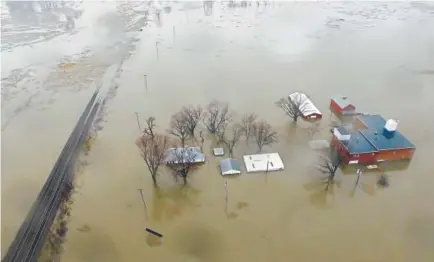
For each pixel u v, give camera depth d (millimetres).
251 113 73750
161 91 84312
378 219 50438
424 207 52312
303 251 45969
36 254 46219
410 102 79125
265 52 104812
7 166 61812
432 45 109062
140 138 66875
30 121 74438
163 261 45219
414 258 44969
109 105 79250
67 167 60875
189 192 55438
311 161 61000
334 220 50344
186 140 66000
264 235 48312
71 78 91625
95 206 53531
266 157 61312
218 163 60875
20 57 103688
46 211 52625
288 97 78062
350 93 82500
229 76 90812
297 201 53469
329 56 102062
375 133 62938
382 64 97000
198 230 49281
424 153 62875
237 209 52312
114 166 61094
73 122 73625
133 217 51562
